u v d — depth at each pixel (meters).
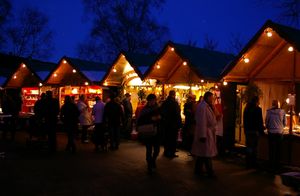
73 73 19.97
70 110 13.06
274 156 11.40
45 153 12.76
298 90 14.55
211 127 9.62
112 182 8.88
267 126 11.49
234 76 13.61
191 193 8.13
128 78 18.23
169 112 12.43
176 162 11.60
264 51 12.67
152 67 15.80
